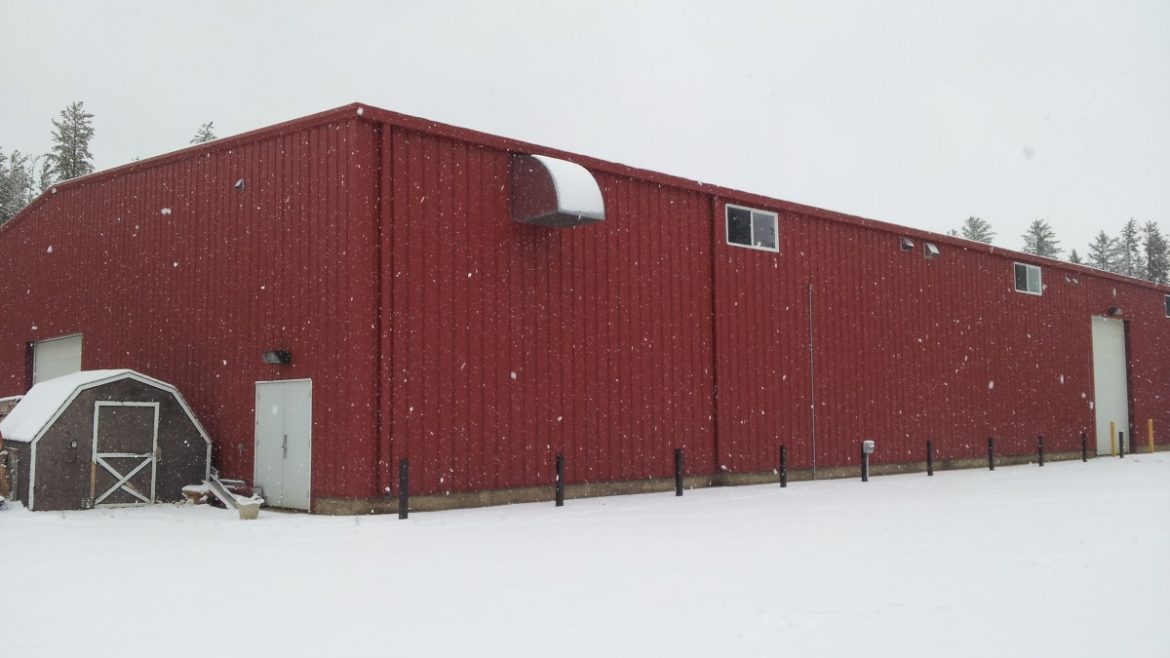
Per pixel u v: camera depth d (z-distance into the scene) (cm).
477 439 1733
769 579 894
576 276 1930
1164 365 3941
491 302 1778
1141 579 870
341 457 1592
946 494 1880
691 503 1733
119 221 2233
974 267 3017
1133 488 1970
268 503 1730
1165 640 638
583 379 1923
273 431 1736
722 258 2234
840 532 1264
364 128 1625
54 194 2509
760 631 678
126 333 2159
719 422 2184
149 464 1745
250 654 629
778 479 2312
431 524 1415
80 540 1245
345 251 1616
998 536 1191
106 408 1703
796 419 2378
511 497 1773
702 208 2212
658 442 2053
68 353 2436
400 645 650
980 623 693
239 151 1867
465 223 1748
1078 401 3422
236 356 1834
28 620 741
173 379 1991
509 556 1069
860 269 2609
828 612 739
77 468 1666
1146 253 10719
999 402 3050
